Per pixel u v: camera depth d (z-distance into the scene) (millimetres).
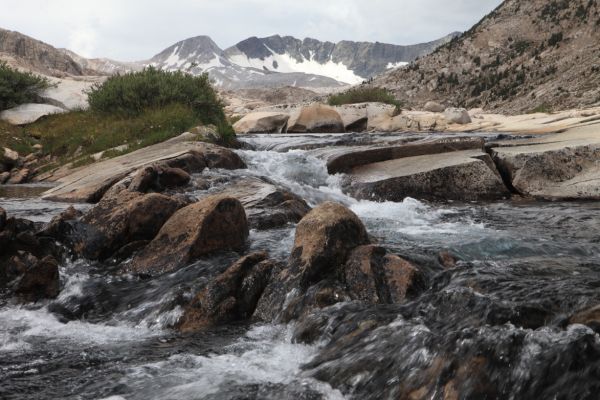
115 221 7691
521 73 100625
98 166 14281
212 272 6648
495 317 4746
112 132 17422
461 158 13133
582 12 112438
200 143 14391
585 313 4488
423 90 111812
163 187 10875
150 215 7855
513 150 13539
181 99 19594
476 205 11719
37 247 7320
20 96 21156
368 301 5672
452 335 4145
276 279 6207
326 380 4242
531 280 5680
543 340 3854
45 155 17594
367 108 28625
